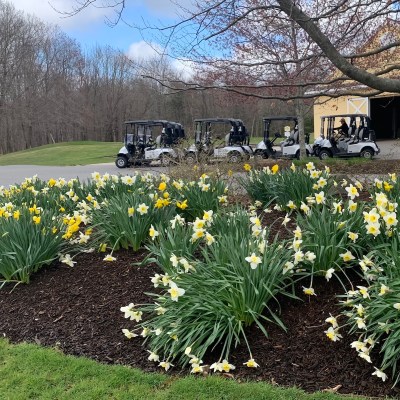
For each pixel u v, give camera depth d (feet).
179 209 20.54
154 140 81.05
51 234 17.63
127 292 15.15
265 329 12.08
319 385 10.12
